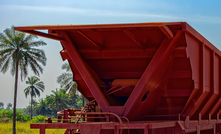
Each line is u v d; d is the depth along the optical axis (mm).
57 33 9883
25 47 37688
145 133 7898
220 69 14414
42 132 8453
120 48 10070
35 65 38469
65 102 91500
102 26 8203
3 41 37969
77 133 10484
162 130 9617
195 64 10711
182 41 9539
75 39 10109
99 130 8078
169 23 8422
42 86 84188
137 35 9531
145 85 9242
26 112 146375
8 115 67000
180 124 9656
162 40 9531
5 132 36000
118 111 9227
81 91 11695
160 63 9344
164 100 11180
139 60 10375
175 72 10469
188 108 11328
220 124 16141
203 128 13031
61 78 40531
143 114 10898
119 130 8352
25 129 38500
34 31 8922
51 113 110688
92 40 9977
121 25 8148
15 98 37031
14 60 37250
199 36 10703
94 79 9961
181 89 10812
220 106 15266
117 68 10820
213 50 12914
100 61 10703
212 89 12758
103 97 9508
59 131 32719
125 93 10680
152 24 8008
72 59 9852
